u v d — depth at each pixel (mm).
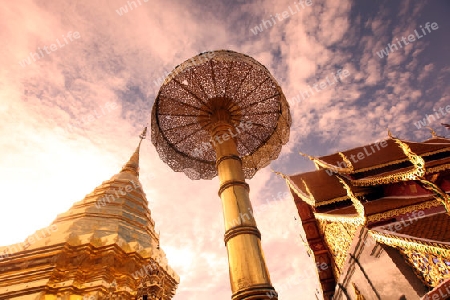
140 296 9594
